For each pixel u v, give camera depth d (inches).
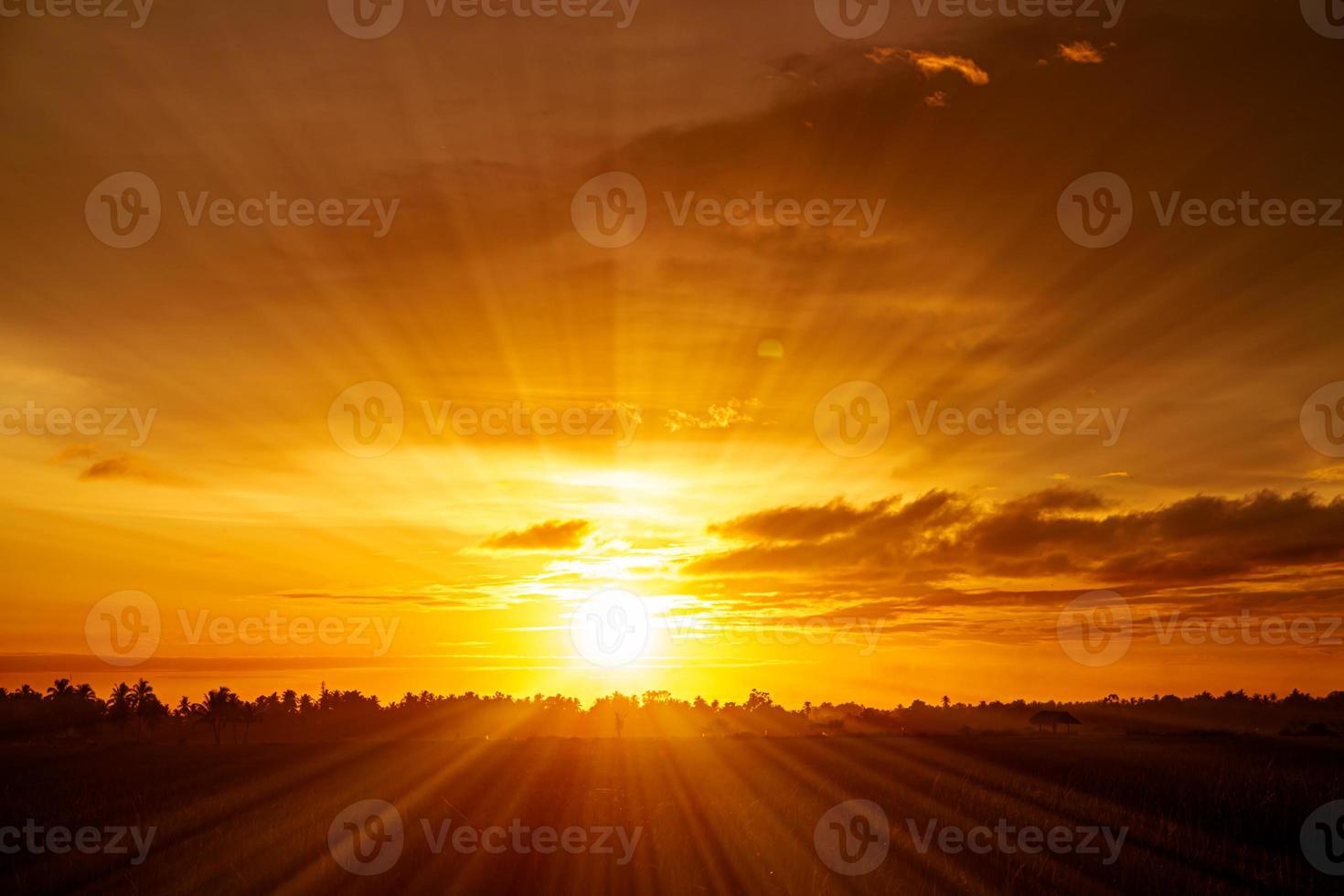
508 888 641.0
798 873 668.1
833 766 1685.5
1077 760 1840.6
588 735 4367.6
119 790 1376.7
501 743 2992.1
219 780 1560.0
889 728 4151.1
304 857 746.8
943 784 1274.6
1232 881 689.0
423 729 4933.6
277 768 1871.3
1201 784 1224.2
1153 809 1009.5
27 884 683.4
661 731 4402.1
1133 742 2733.8
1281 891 665.6
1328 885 684.1
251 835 861.2
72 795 1293.1
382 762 2031.3
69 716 4370.1
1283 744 2623.0
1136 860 740.0
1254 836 876.0
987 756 2042.3
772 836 821.9
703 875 666.8
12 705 4242.1
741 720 4293.8
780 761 1893.5
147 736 4608.8
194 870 706.8
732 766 1695.4
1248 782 1204.5
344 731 4995.1
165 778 1638.8
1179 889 655.8
